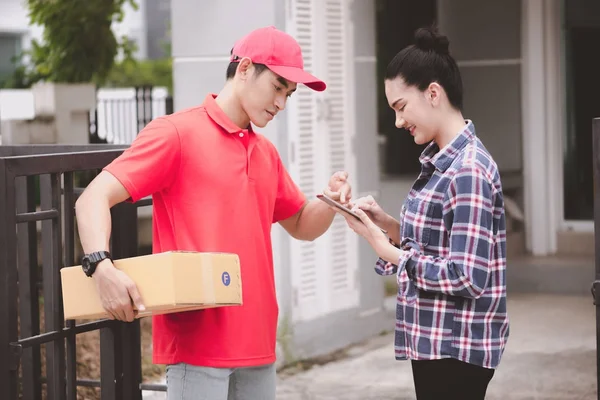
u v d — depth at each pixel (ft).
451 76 9.75
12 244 10.11
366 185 22.79
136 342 12.32
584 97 27.68
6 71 66.23
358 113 22.47
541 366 19.95
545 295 26.55
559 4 27.71
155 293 9.22
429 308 9.60
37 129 32.68
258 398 10.79
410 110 9.78
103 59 33.04
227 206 10.23
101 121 35.68
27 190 13.16
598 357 11.62
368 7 22.79
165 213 10.41
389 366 20.56
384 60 35.58
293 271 20.52
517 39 28.09
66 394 11.41
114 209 11.96
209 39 19.65
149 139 10.00
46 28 32.32
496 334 9.64
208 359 10.11
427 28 9.90
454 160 9.59
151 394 18.51
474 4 28.53
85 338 20.66
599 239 11.55
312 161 20.86
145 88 34.63
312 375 19.95
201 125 10.28
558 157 27.99
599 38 27.37
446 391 9.68
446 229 9.49
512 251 27.66
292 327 20.49
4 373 10.02
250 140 10.58
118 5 32.63
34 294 13.24
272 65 10.21
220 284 9.53
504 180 28.19
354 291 22.48
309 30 20.71
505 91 28.32
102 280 9.32
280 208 11.55
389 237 10.93
